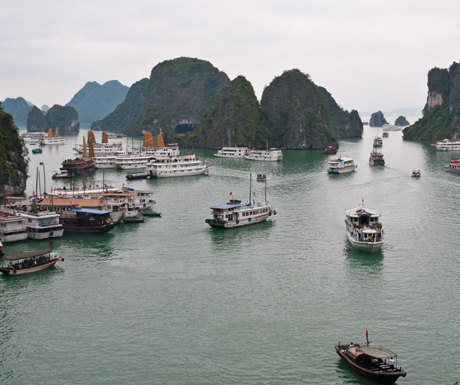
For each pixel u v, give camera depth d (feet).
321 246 379.96
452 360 222.28
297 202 549.54
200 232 422.41
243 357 226.58
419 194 589.32
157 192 631.15
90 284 308.40
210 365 220.84
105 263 345.92
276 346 235.20
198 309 272.92
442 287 298.76
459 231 416.46
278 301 281.95
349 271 326.24
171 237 407.85
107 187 579.07
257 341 239.71
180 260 350.84
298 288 299.58
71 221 418.72
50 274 325.42
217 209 432.25
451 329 248.32
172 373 215.51
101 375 214.90
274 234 414.62
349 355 217.15
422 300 281.33
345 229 427.74
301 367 218.59
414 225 437.58
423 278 313.32
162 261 349.00
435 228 426.92
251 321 258.78
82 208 439.63
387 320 258.16
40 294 294.05
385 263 341.00
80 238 407.03
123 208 461.78
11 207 440.04
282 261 346.74
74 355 230.07
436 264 337.93
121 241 397.39
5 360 226.38
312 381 208.85
